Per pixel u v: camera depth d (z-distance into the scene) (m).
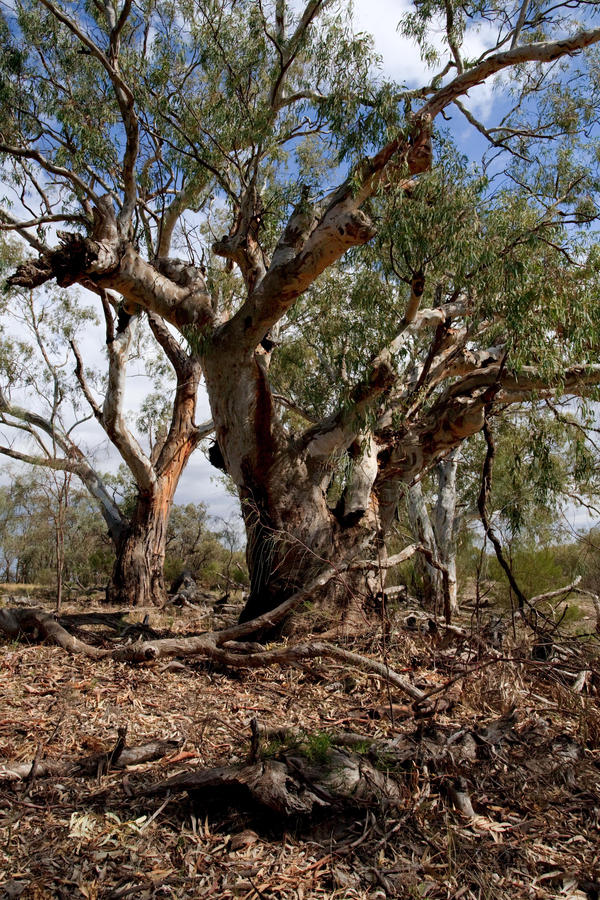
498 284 7.76
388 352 8.05
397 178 8.20
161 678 5.99
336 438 8.33
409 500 14.94
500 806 3.51
